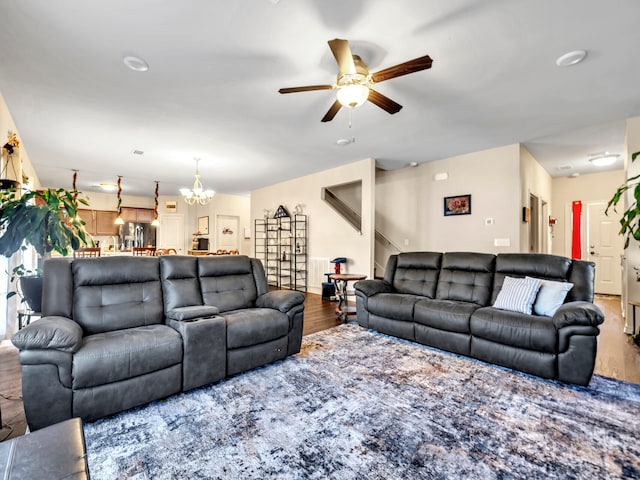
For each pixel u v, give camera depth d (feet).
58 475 2.86
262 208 27.17
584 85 9.36
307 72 8.59
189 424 6.03
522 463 4.99
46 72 8.50
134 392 6.43
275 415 6.35
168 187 27.22
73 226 7.88
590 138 14.26
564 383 7.80
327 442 5.50
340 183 19.74
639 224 11.07
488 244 15.84
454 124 12.50
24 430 5.90
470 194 16.55
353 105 7.99
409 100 10.34
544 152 16.60
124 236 30.53
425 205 18.72
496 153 15.60
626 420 6.19
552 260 9.95
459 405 6.77
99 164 18.66
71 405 5.78
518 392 7.36
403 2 6.05
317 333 12.07
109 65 8.18
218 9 6.19
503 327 8.61
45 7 6.07
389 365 8.96
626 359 9.43
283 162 18.51
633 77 8.90
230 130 13.00
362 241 18.57
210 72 8.55
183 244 32.91
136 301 8.24
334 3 6.07
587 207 22.06
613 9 6.23
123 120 11.91
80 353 5.92
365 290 12.34
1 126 9.80
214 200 31.58
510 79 9.01
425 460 5.06
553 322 7.99
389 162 18.63
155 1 5.94
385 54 7.83
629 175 11.84
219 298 9.68
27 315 8.82
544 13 6.36
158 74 8.64
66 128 12.71
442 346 10.02
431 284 12.18
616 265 21.03
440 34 7.04
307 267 22.61
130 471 4.78
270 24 6.66
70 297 7.41
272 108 10.85
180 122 12.12
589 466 4.92
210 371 7.57
